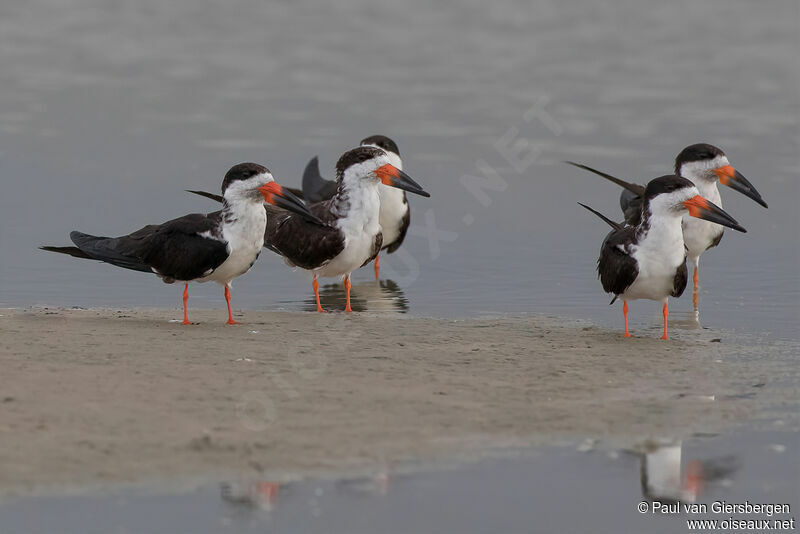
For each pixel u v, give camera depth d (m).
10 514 8.08
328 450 9.23
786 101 28.05
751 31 37.06
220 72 31.31
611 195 21.08
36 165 22.42
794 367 11.94
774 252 17.84
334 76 30.88
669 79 30.66
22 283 16.08
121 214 19.64
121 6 40.41
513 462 9.21
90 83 29.86
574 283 16.50
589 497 8.77
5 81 29.86
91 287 16.02
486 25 37.94
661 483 8.97
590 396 10.72
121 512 8.18
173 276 13.12
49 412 9.59
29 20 38.00
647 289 12.91
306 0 41.31
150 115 26.61
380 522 8.25
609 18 39.16
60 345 11.67
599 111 27.17
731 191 20.81
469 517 8.38
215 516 8.23
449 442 9.51
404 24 37.88
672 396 10.81
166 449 9.04
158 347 11.77
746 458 9.45
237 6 40.53
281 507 8.39
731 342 13.12
